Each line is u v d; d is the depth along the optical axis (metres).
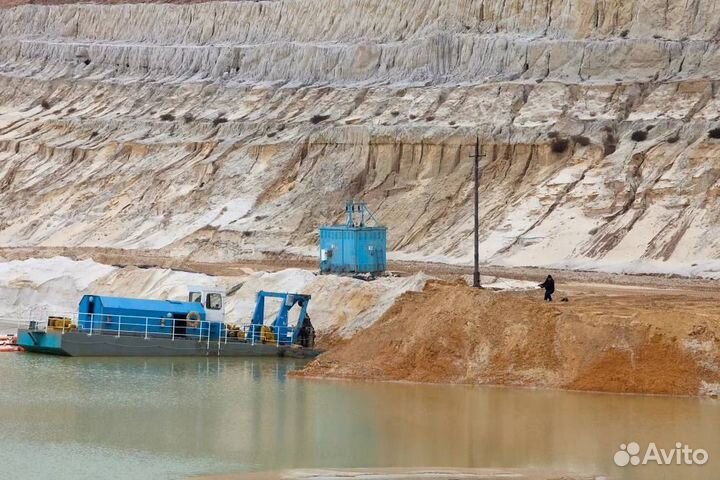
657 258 147.62
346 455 61.38
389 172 183.38
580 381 78.44
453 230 166.75
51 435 65.94
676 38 187.00
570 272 143.88
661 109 174.88
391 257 163.00
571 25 195.88
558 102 182.12
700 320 78.75
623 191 160.25
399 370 83.94
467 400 75.50
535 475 57.22
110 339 96.69
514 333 82.00
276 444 63.94
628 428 67.06
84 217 198.50
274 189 188.25
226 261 169.00
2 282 120.62
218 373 88.81
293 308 106.19
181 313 99.50
